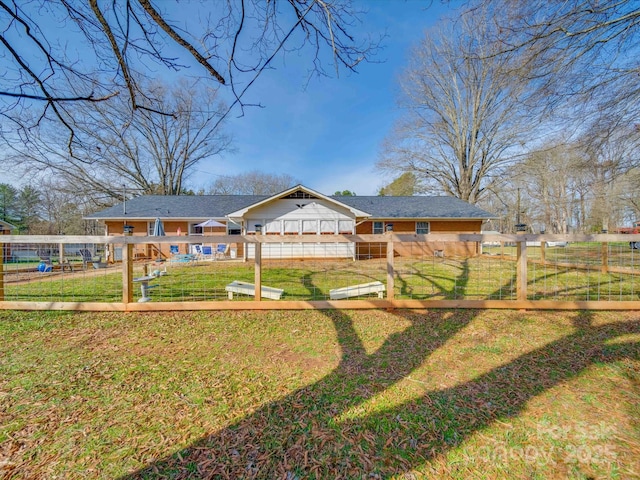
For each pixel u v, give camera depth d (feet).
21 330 12.60
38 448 5.91
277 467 5.43
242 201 59.21
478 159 71.36
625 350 10.12
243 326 13.12
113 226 51.67
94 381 8.51
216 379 8.64
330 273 29.71
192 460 5.60
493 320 13.43
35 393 7.88
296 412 7.06
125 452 5.81
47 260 36.58
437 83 66.59
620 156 21.07
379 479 5.16
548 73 14.96
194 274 29.32
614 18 13.00
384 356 10.11
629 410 6.95
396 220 52.54
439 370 9.07
